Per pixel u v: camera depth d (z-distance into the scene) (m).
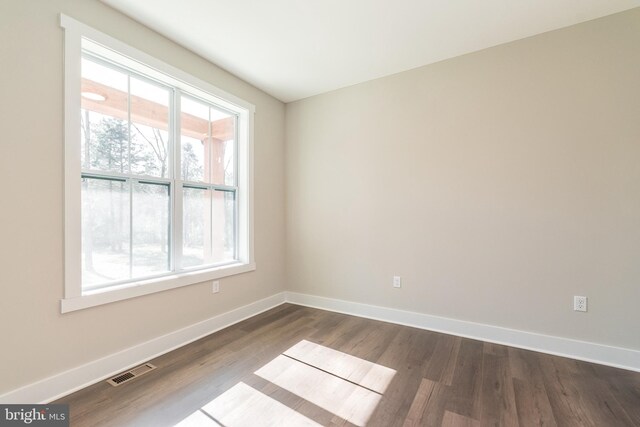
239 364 2.16
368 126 3.20
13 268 1.61
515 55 2.47
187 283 2.54
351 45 2.54
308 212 3.63
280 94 3.55
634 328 2.10
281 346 2.47
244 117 3.24
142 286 2.20
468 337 2.66
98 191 2.09
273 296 3.60
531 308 2.42
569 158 2.29
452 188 2.74
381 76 3.10
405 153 2.98
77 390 1.82
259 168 3.40
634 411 1.64
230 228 3.18
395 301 3.04
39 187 1.70
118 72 2.22
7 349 1.59
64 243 1.80
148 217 2.40
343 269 3.37
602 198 2.19
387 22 2.23
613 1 2.02
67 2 1.81
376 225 3.15
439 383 1.92
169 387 1.86
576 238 2.27
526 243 2.44
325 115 3.49
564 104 2.30
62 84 1.79
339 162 3.39
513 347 2.45
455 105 2.73
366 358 2.26
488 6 2.06
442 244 2.79
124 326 2.11
